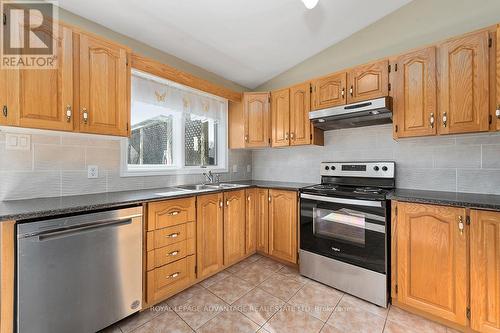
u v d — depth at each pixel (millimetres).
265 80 3295
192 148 2777
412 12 2141
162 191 2074
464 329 1476
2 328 1115
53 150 1671
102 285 1431
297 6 1978
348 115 2105
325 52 2703
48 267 1226
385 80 1980
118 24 1942
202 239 2086
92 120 1571
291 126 2648
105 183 1954
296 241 2344
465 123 1600
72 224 1295
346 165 2471
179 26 2037
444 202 1483
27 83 1312
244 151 3395
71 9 1733
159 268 1742
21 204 1364
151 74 2064
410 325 1551
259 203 2689
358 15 2227
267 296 1904
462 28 1910
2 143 1471
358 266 1859
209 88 2611
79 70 1510
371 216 1786
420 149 2094
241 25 2121
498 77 1470
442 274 1507
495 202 1396
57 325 1261
